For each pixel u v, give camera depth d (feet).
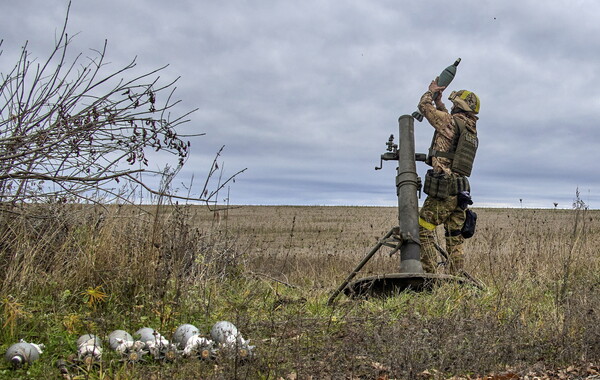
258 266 33.17
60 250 21.36
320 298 25.08
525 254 33.45
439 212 27.07
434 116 27.22
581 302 21.71
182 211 24.35
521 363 16.92
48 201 22.12
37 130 17.75
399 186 26.78
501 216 77.25
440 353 16.66
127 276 21.24
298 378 15.01
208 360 15.72
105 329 17.54
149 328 17.49
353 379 15.24
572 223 58.75
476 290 24.35
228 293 24.02
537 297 24.76
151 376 14.87
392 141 27.94
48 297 19.47
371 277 24.29
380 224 78.18
